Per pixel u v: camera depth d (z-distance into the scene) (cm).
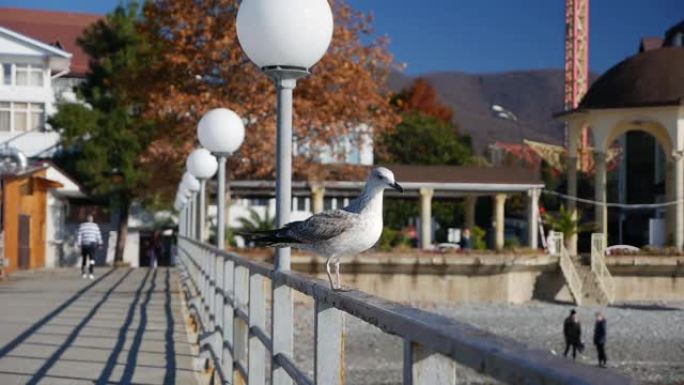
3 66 4969
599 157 4031
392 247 3497
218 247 1077
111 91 4531
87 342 1184
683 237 3866
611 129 4012
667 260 3444
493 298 3284
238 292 727
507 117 6744
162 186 3594
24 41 4959
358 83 3175
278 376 512
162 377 921
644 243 5144
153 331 1320
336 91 3195
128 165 4466
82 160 4488
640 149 5200
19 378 896
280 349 511
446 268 3222
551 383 169
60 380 888
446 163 6750
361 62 3259
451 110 8862
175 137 3247
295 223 461
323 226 435
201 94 3100
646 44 5753
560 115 4247
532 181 4081
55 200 4381
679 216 3862
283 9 589
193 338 1241
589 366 174
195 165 1528
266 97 3058
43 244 4006
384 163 5209
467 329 231
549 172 6084
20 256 3447
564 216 3766
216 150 1081
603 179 4016
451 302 3238
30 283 2567
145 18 3428
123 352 1094
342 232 432
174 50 3183
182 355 1080
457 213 6312
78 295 2050
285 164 596
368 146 3669
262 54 602
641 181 5212
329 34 614
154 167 3506
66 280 2731
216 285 959
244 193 3866
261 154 3075
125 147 4497
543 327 2847
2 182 2906
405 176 3966
